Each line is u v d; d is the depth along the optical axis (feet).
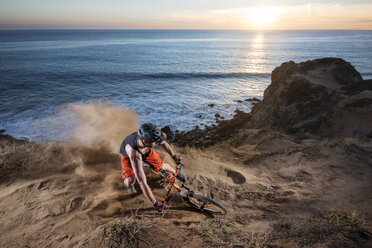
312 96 41.70
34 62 188.14
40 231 9.13
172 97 86.99
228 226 9.79
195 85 111.65
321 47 389.60
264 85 112.27
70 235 8.85
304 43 510.17
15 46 360.48
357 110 33.12
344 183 13.98
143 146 9.02
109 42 505.25
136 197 11.75
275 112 43.70
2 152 15.42
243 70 158.81
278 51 315.78
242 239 8.59
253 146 27.09
